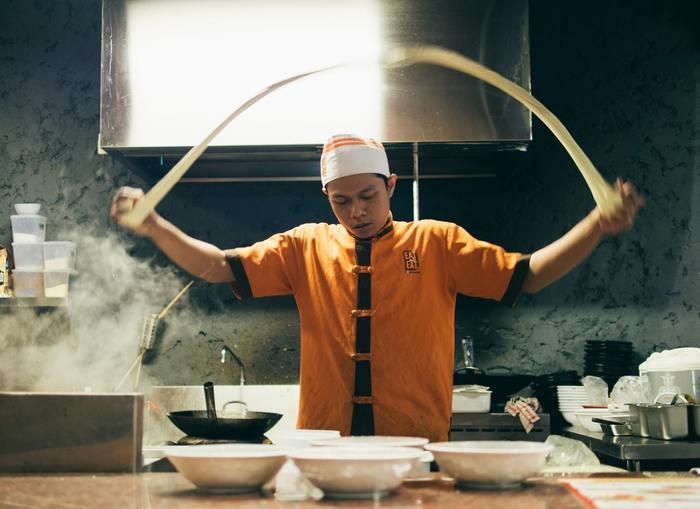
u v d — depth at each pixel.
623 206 1.65
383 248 2.41
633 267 3.71
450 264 2.40
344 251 2.43
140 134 3.28
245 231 3.76
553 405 3.40
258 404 3.53
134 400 1.48
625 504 1.11
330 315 2.40
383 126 3.27
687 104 3.76
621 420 2.98
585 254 2.03
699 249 3.69
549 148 3.77
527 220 3.74
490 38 3.31
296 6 3.37
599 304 3.70
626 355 3.47
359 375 2.32
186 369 3.68
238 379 3.67
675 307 3.67
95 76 3.86
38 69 3.87
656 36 3.81
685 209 3.71
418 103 3.28
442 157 3.58
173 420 2.53
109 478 1.41
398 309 2.36
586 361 3.53
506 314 3.71
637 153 3.75
